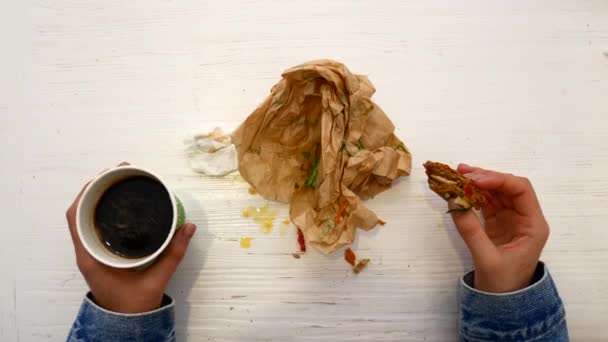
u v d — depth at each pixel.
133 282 0.41
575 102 0.52
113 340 0.40
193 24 0.53
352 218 0.45
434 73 0.52
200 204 0.50
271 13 0.53
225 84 0.52
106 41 0.53
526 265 0.42
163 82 0.52
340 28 0.53
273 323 0.49
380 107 0.52
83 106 0.52
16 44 0.53
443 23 0.53
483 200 0.43
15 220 0.50
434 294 0.49
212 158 0.50
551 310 0.42
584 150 0.51
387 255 0.49
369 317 0.49
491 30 0.53
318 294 0.49
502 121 0.52
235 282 0.49
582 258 0.50
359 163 0.44
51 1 0.54
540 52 0.53
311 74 0.43
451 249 0.49
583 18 0.53
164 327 0.43
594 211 0.50
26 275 0.49
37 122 0.52
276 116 0.46
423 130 0.51
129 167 0.39
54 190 0.51
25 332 0.49
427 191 0.50
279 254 0.49
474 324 0.43
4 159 0.51
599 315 0.49
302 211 0.47
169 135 0.51
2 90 0.52
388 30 0.53
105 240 0.40
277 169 0.48
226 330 0.48
